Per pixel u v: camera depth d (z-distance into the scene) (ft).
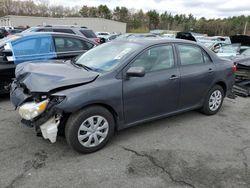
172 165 10.47
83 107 10.61
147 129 13.93
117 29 188.55
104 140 11.48
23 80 11.20
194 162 10.75
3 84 17.81
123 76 11.51
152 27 284.41
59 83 10.17
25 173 9.61
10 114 15.46
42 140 12.16
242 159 11.12
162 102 13.17
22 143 11.85
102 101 10.84
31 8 277.44
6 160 10.42
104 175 9.66
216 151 11.76
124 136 12.98
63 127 10.87
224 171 10.16
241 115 16.85
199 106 15.52
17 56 18.24
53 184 9.05
